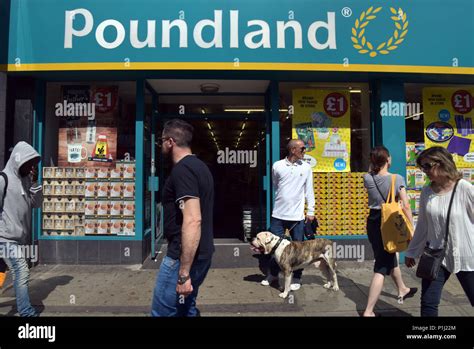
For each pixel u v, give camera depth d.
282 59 5.16
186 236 2.22
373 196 3.53
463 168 6.01
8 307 3.95
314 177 5.78
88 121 5.75
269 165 5.91
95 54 5.09
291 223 4.52
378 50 5.23
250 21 5.12
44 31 5.07
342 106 5.99
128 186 5.62
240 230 6.72
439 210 2.72
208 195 2.46
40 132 5.56
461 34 5.34
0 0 5.06
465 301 4.05
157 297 2.40
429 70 5.30
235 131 6.70
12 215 3.43
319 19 5.17
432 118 6.03
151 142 5.99
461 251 2.65
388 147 5.57
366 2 5.20
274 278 4.63
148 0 5.07
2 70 5.11
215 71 5.25
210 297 4.23
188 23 5.10
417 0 5.27
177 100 6.59
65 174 5.64
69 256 5.48
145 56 5.09
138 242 5.48
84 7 5.07
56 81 5.66
